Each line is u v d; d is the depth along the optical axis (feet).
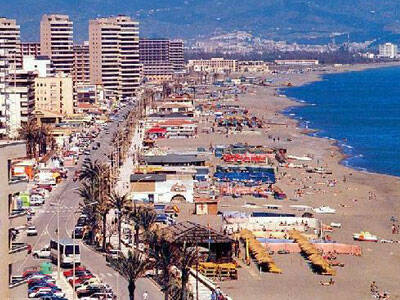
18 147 418.92
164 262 611.47
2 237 409.49
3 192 409.28
